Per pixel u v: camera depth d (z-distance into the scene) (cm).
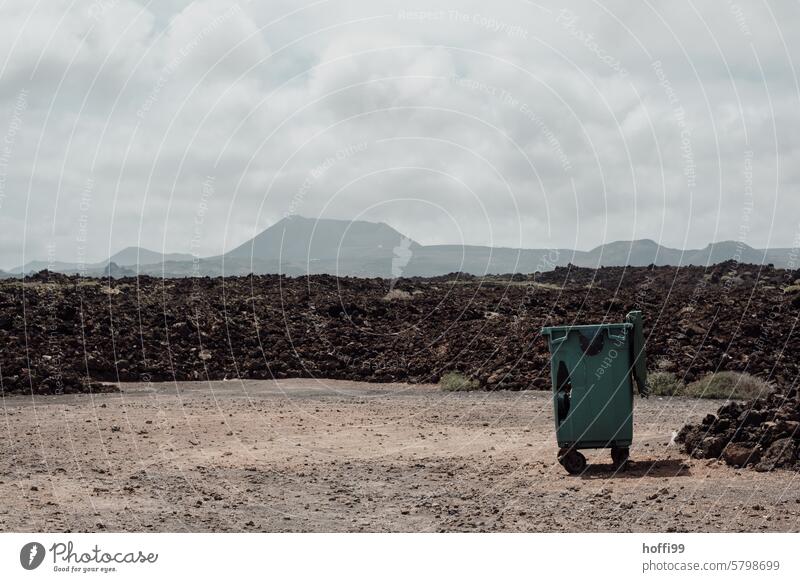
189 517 895
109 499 966
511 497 977
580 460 1098
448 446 1330
